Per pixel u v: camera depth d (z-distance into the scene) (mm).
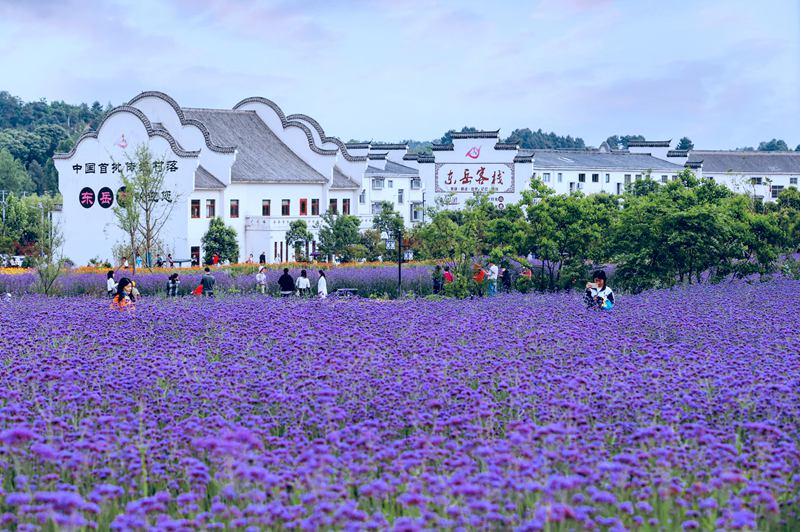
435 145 95062
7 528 9992
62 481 11367
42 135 163125
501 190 94375
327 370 16375
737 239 38688
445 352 18797
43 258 44969
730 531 9516
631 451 11984
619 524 9359
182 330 23578
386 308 28875
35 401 13797
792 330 21797
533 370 17281
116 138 78562
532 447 11406
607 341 20359
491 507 9375
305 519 9672
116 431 12625
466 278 38250
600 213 39969
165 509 10195
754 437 12336
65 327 23438
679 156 117812
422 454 11453
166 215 76250
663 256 38125
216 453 11508
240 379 16438
